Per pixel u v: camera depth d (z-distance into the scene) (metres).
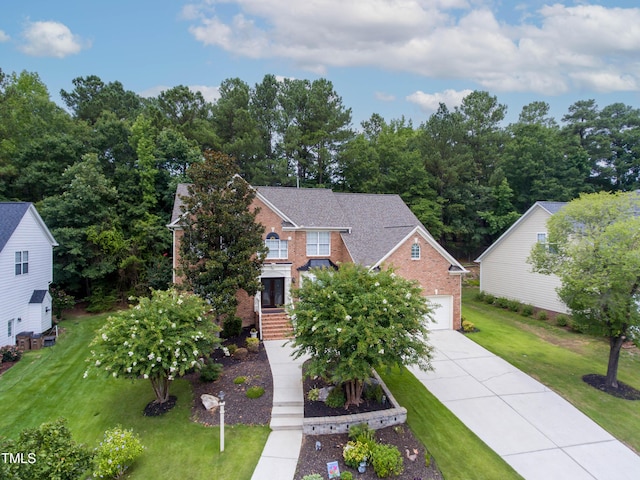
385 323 12.54
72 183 28.39
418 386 15.75
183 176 33.12
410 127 65.50
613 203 15.72
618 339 15.53
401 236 23.17
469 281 38.72
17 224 21.00
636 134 49.41
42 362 18.69
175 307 13.77
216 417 13.20
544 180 42.53
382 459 10.32
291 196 27.94
